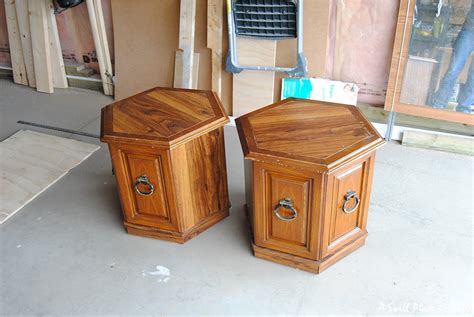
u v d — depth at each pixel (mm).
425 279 1679
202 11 2629
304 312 1576
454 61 2262
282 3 2365
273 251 1752
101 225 2016
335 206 1616
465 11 2150
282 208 1629
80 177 2338
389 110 2471
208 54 2725
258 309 1594
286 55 2572
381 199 2094
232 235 1928
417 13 2230
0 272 1780
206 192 1884
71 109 3025
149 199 1817
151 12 2760
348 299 1616
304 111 1814
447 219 1964
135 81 2988
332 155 1514
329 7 2414
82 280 1736
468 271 1704
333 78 2629
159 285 1702
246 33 2518
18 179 2297
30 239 1943
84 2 3004
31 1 3029
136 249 1875
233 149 2535
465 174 2250
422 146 2469
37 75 3240
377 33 2418
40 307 1632
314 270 1714
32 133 2721
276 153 1541
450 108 2371
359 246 1828
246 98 2707
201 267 1773
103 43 3008
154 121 1766
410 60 2340
